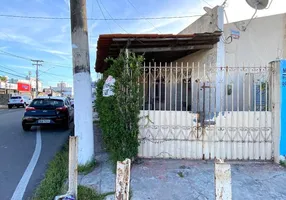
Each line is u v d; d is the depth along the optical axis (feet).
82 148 18.47
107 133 20.99
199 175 16.79
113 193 14.15
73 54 18.39
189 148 20.07
